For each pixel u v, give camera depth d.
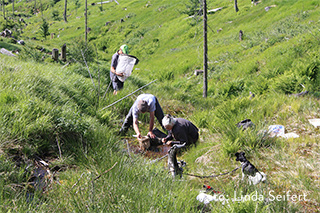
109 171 3.92
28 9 111.88
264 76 15.85
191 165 5.30
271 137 5.91
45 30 54.38
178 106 9.29
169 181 4.08
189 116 8.38
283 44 19.94
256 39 26.36
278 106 7.96
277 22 29.56
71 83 7.57
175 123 5.58
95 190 3.40
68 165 4.18
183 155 5.71
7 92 5.00
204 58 15.23
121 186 3.59
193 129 5.77
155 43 43.88
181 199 3.56
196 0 41.62
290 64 16.08
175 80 24.56
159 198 3.47
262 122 6.59
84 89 7.61
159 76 25.34
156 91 10.35
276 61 17.27
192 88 20.03
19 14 101.69
